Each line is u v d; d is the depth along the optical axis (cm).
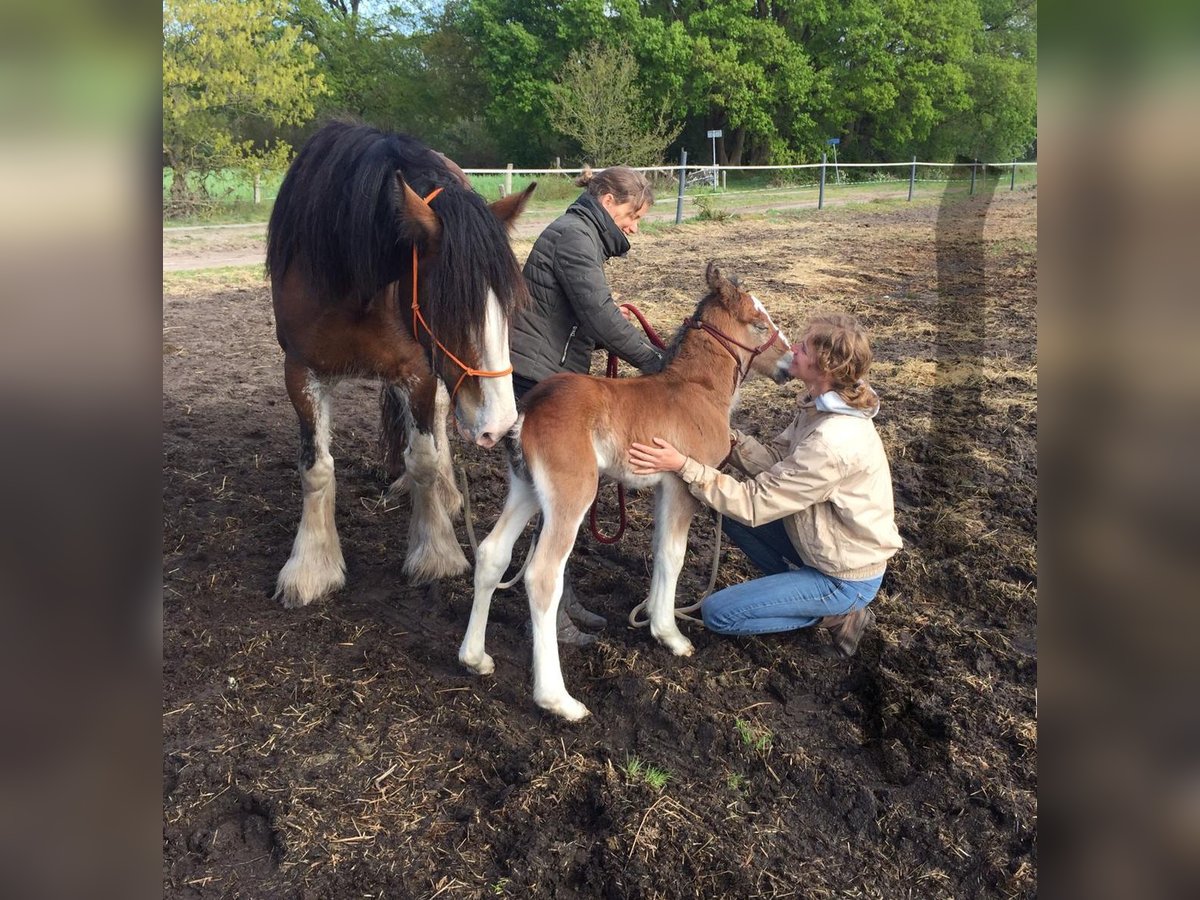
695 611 352
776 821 249
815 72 3020
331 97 2891
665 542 312
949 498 435
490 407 281
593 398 289
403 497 455
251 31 1591
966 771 261
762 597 309
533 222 1464
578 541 412
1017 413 543
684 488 307
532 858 234
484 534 422
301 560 358
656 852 235
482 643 306
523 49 2809
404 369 344
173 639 325
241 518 424
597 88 2119
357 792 259
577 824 249
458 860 236
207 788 260
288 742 278
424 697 299
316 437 353
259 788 258
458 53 3052
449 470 423
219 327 805
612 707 296
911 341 727
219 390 618
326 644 330
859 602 310
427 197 294
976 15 2706
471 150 3066
